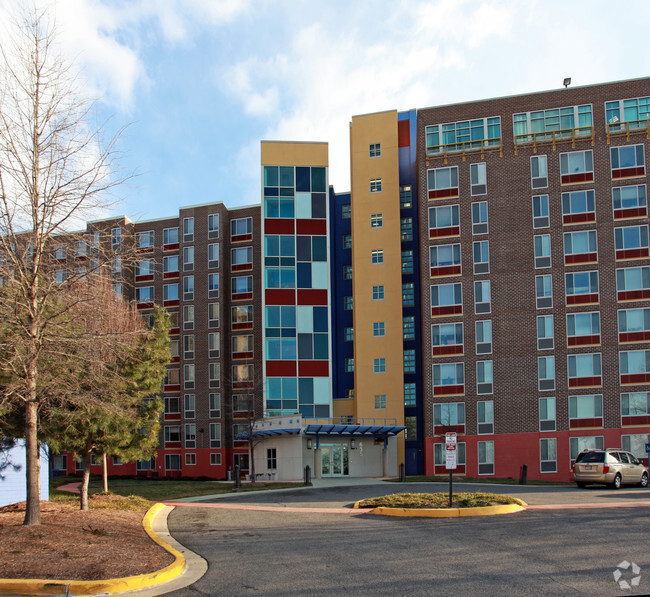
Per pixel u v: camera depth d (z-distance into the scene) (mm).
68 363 15789
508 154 44625
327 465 43062
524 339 42562
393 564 11031
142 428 24156
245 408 55344
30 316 14430
